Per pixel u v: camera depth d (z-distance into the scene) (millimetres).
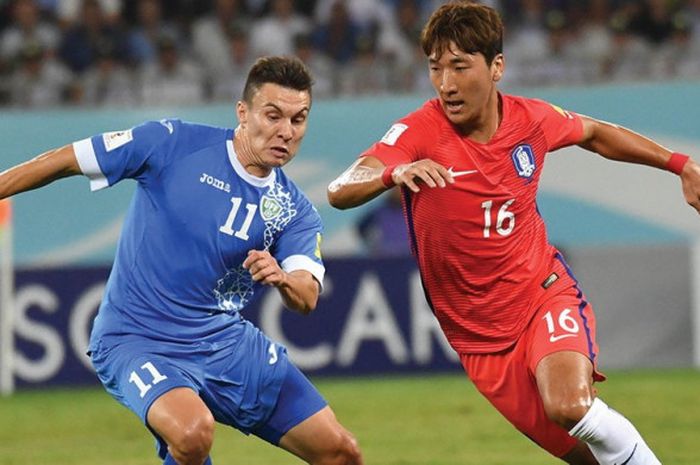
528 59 54531
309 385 20172
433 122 19719
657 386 39281
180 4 57375
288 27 56219
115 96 53938
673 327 43281
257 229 19547
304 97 18891
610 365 43406
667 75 54062
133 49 55344
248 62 55375
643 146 21047
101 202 50719
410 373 42812
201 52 55656
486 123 19578
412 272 42906
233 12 56906
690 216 50812
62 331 42344
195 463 18422
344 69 54531
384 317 42781
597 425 18562
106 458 30016
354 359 42781
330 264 42812
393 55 55000
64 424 35375
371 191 18250
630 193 51000
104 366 19594
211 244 19344
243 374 19781
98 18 55656
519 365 20359
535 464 27750
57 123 51000
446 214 19828
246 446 31234
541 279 20359
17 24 56312
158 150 19328
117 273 19656
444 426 33344
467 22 18828
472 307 20484
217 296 19703
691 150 51094
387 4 57094
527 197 20109
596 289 43500
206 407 18594
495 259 20062
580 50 54875
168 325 19469
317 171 51531
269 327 42438
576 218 51188
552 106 20516
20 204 50469
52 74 54438
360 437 31953
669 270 43375
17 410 38094
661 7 55031
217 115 51406
